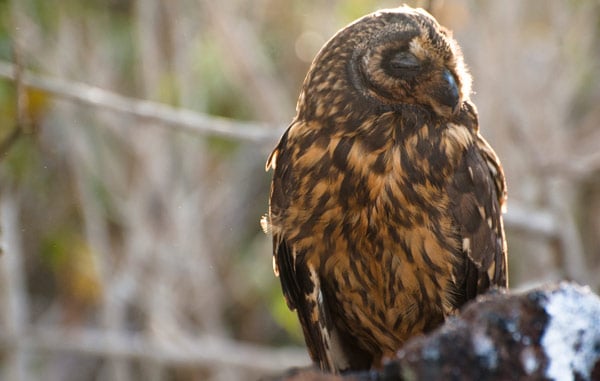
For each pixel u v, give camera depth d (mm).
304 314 7965
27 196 14062
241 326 15164
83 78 13055
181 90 12969
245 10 13523
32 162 12992
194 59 13695
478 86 12789
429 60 7441
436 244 7484
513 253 13930
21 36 11875
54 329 14180
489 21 12688
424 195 7418
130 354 13383
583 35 13609
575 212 14195
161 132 13062
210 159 14086
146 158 13062
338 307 7902
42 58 12750
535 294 4848
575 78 13633
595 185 14555
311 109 7617
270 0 13953
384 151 7398
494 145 12836
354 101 7473
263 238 14953
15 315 13695
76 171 13359
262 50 13781
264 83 13031
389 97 7465
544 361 4742
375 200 7383
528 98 13016
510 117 12742
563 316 4812
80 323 14789
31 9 12680
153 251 13273
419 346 4715
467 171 7551
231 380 13953
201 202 13695
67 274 14508
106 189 13523
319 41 13852
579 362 4816
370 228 7422
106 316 13523
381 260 7516
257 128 11195
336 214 7449
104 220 13648
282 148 7750
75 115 13164
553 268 12461
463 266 7613
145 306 13469
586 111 14859
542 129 13055
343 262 7586
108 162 13336
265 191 14922
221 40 13039
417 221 7438
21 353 13695
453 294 7637
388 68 7453
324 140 7496
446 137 7516
